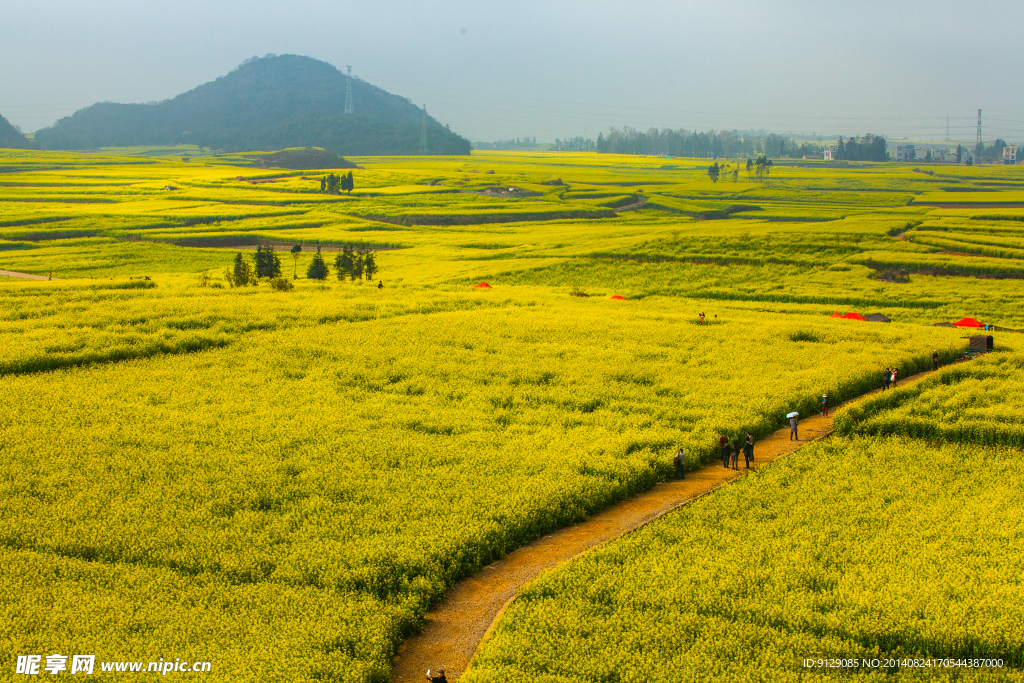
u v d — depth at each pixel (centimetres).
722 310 9138
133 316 6712
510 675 2027
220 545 2845
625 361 5959
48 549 2806
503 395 4956
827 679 1998
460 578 2720
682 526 3053
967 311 9331
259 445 3925
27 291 8031
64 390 4806
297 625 2288
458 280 11706
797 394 5000
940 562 2666
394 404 4772
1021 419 4259
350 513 3136
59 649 2136
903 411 4544
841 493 3400
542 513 3141
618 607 2386
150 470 3569
